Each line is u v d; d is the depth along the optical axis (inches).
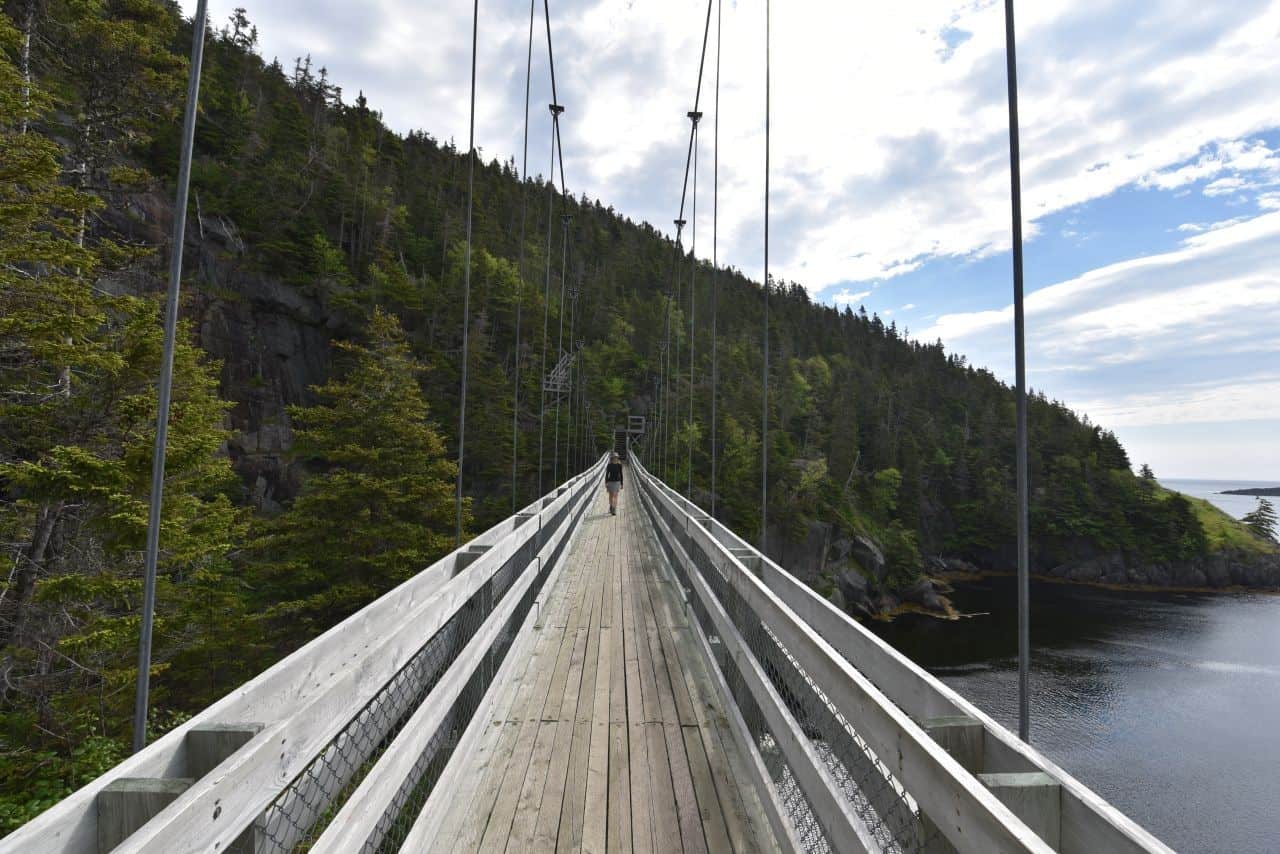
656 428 1439.5
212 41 2087.8
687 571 187.2
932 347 5083.7
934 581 1868.8
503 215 3673.7
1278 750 773.9
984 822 31.4
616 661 156.6
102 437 337.1
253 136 1876.2
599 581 259.9
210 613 414.0
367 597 549.3
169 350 80.3
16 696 328.5
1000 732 43.8
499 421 1342.3
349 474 569.3
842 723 59.6
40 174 311.7
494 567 120.1
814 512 1798.7
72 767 283.6
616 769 101.0
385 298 1627.7
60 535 360.8
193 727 44.7
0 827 245.4
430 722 77.7
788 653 76.4
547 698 132.0
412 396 628.4
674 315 2913.4
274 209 1517.0
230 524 456.8
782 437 2305.6
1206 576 2068.2
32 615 342.3
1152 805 661.3
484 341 1765.5
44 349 306.5
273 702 54.0
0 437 321.1
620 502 730.2
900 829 46.6
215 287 1226.6
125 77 516.7
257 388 1256.2
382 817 66.6
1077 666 1092.5
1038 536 2316.7
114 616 343.9
